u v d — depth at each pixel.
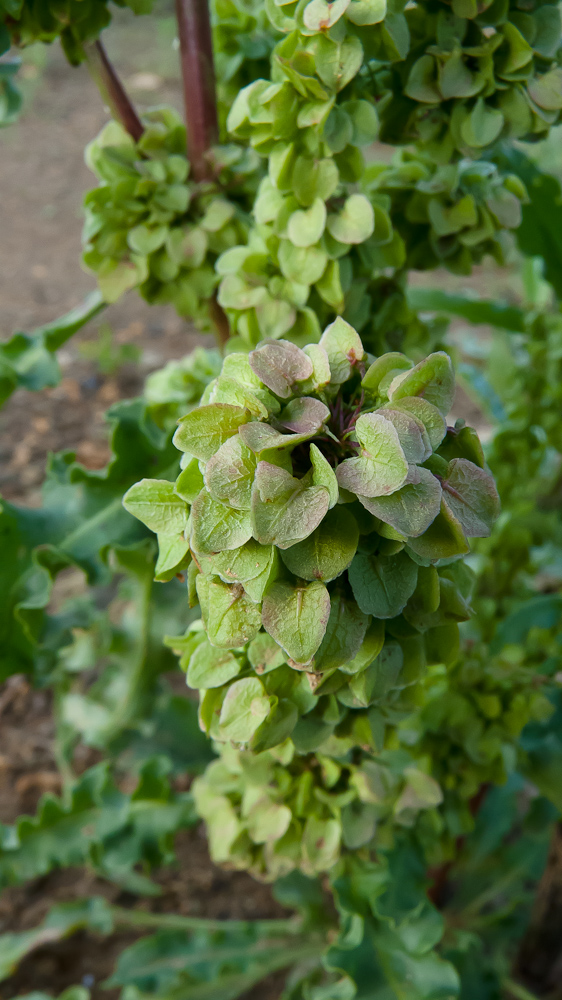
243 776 0.21
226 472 0.16
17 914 0.32
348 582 0.17
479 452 0.17
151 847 0.28
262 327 0.21
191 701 0.31
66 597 0.40
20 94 0.25
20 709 0.38
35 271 0.61
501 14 0.21
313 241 0.20
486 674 0.23
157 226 0.23
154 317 0.59
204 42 0.23
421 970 0.24
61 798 0.35
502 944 0.29
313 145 0.20
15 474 0.45
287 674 0.18
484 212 0.22
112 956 0.31
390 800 0.22
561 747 0.26
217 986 0.28
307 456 0.17
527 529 0.29
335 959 0.23
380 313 0.23
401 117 0.22
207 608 0.17
